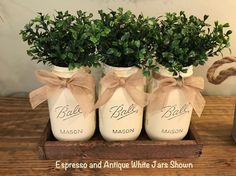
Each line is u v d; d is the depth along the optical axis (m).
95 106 0.69
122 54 0.64
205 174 0.70
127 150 0.72
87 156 0.73
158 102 0.69
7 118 0.88
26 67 0.97
